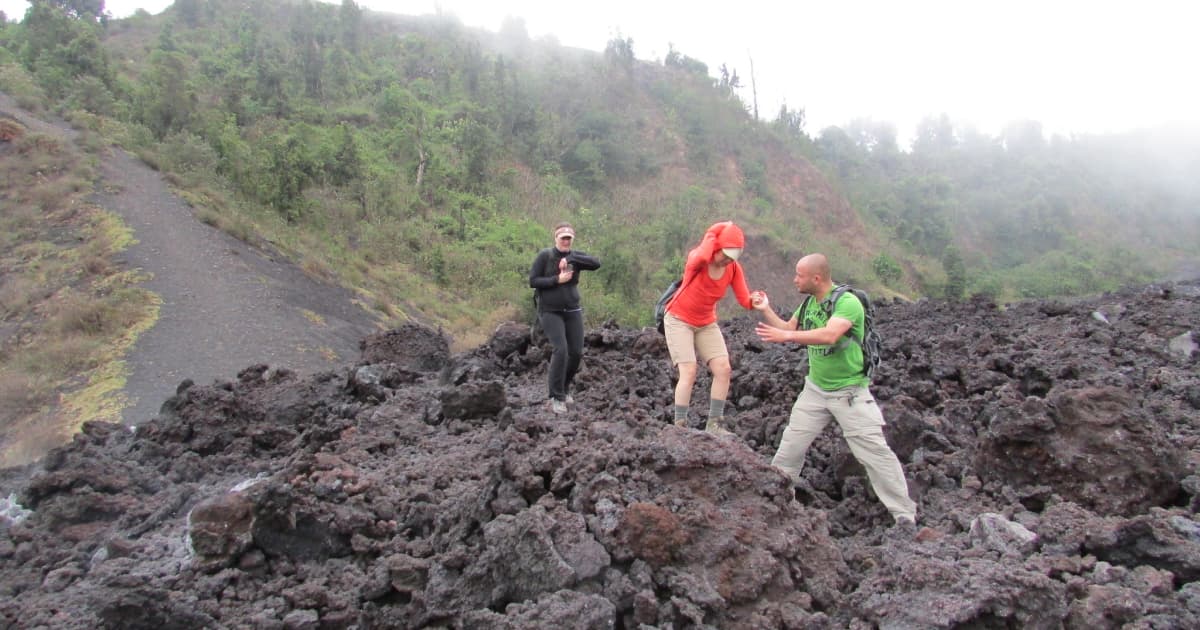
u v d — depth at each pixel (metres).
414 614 3.16
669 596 3.02
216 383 7.62
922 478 4.42
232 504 3.82
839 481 4.54
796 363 6.75
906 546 3.41
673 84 69.50
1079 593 2.94
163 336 16.33
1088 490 3.81
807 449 4.58
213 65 46.97
